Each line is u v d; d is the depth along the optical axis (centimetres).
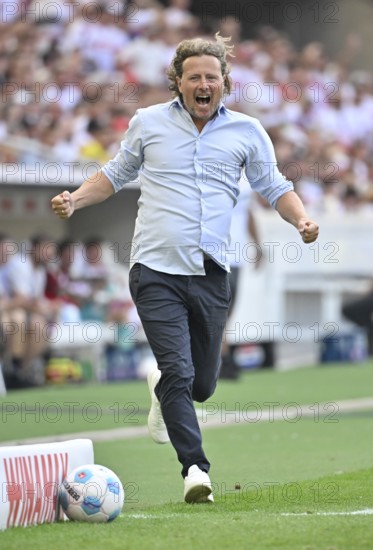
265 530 1311
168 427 1594
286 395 3534
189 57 1616
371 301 4800
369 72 6544
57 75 4659
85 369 3984
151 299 1612
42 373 3853
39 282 3878
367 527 1327
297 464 2134
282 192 1673
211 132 1641
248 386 3803
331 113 5766
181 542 1242
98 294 4081
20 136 4200
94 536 1283
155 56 5050
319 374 4278
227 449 2353
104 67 4869
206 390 1708
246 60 5575
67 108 4453
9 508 1346
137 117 1650
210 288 1636
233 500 1636
